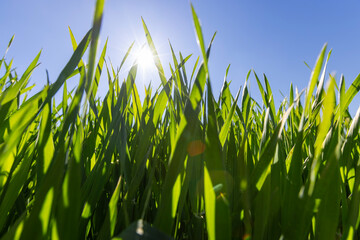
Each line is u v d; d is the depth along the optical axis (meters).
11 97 0.23
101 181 0.22
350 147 0.21
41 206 0.13
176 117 0.27
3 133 0.22
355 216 0.17
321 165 0.21
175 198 0.16
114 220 0.18
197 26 0.13
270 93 0.36
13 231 0.15
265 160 0.20
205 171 0.15
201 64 0.17
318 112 0.27
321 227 0.16
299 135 0.20
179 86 0.26
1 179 0.21
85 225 0.20
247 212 0.18
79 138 0.14
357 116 0.21
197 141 0.17
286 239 0.16
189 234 0.22
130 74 0.31
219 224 0.14
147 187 0.22
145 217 0.25
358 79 0.22
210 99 0.15
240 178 0.20
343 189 0.21
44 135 0.20
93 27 0.11
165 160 0.33
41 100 0.22
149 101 0.38
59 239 0.13
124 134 0.23
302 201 0.16
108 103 0.34
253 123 0.53
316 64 0.18
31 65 0.28
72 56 0.20
